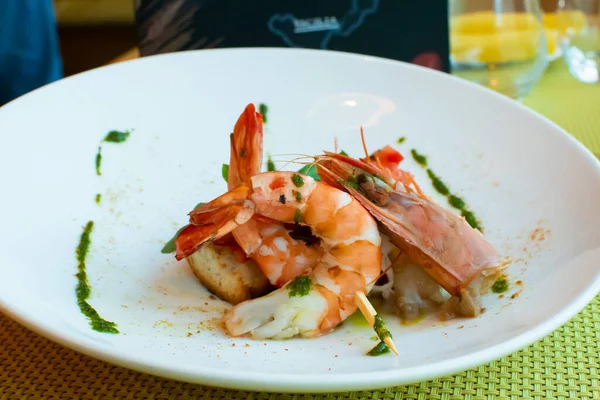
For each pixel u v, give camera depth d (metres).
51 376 0.60
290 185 0.61
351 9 0.82
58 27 1.01
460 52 0.81
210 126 0.74
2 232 0.62
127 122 0.72
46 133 0.68
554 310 0.59
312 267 0.63
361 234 0.62
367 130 0.75
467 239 0.63
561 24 0.87
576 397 0.59
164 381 0.59
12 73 0.87
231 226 0.60
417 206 0.64
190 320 0.62
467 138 0.72
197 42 0.81
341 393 0.59
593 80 0.85
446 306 0.64
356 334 0.62
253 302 0.62
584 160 0.66
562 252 0.63
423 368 0.53
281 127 0.75
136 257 0.67
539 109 0.81
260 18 0.81
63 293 0.61
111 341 0.57
